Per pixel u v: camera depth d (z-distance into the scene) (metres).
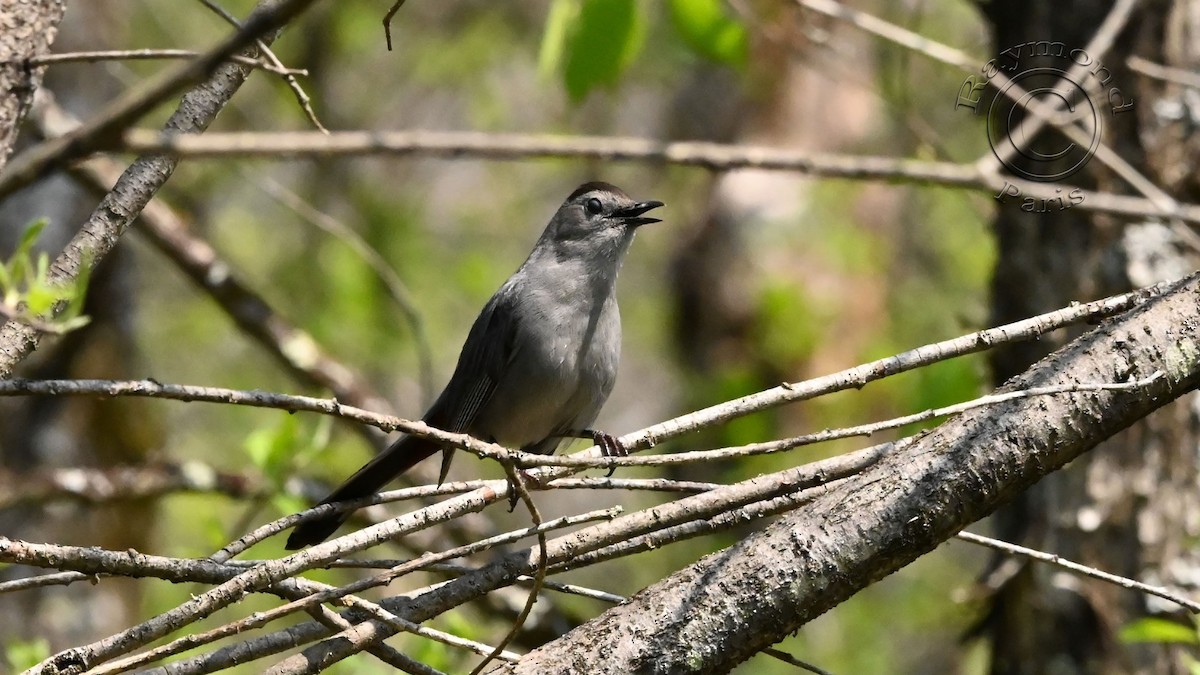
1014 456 5.40
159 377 21.09
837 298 16.91
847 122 17.44
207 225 19.61
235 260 20.03
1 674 11.57
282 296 20.34
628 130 22.38
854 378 6.07
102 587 12.41
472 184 24.22
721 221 17.38
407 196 22.34
